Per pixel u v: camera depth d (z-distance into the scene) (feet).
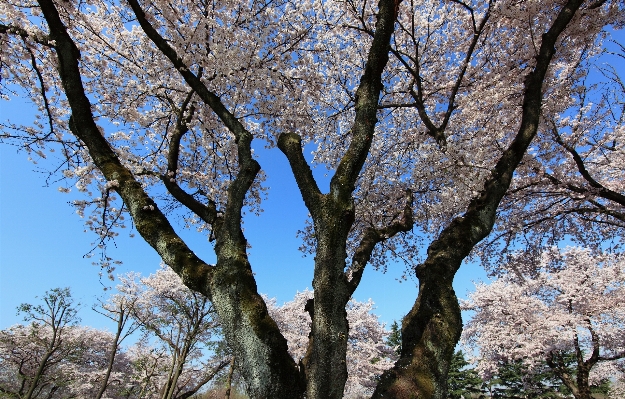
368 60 10.07
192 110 16.05
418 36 23.27
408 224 13.47
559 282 38.83
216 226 10.03
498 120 19.61
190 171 21.02
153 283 45.88
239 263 7.77
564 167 22.85
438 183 20.24
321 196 8.66
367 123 9.35
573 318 36.09
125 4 16.11
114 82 18.98
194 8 14.48
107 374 44.04
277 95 17.83
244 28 17.39
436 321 8.07
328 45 22.82
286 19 18.88
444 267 8.90
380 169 23.35
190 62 13.52
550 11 17.72
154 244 8.84
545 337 36.22
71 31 17.20
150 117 19.12
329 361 7.04
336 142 24.23
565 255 40.01
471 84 21.39
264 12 17.69
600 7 18.22
